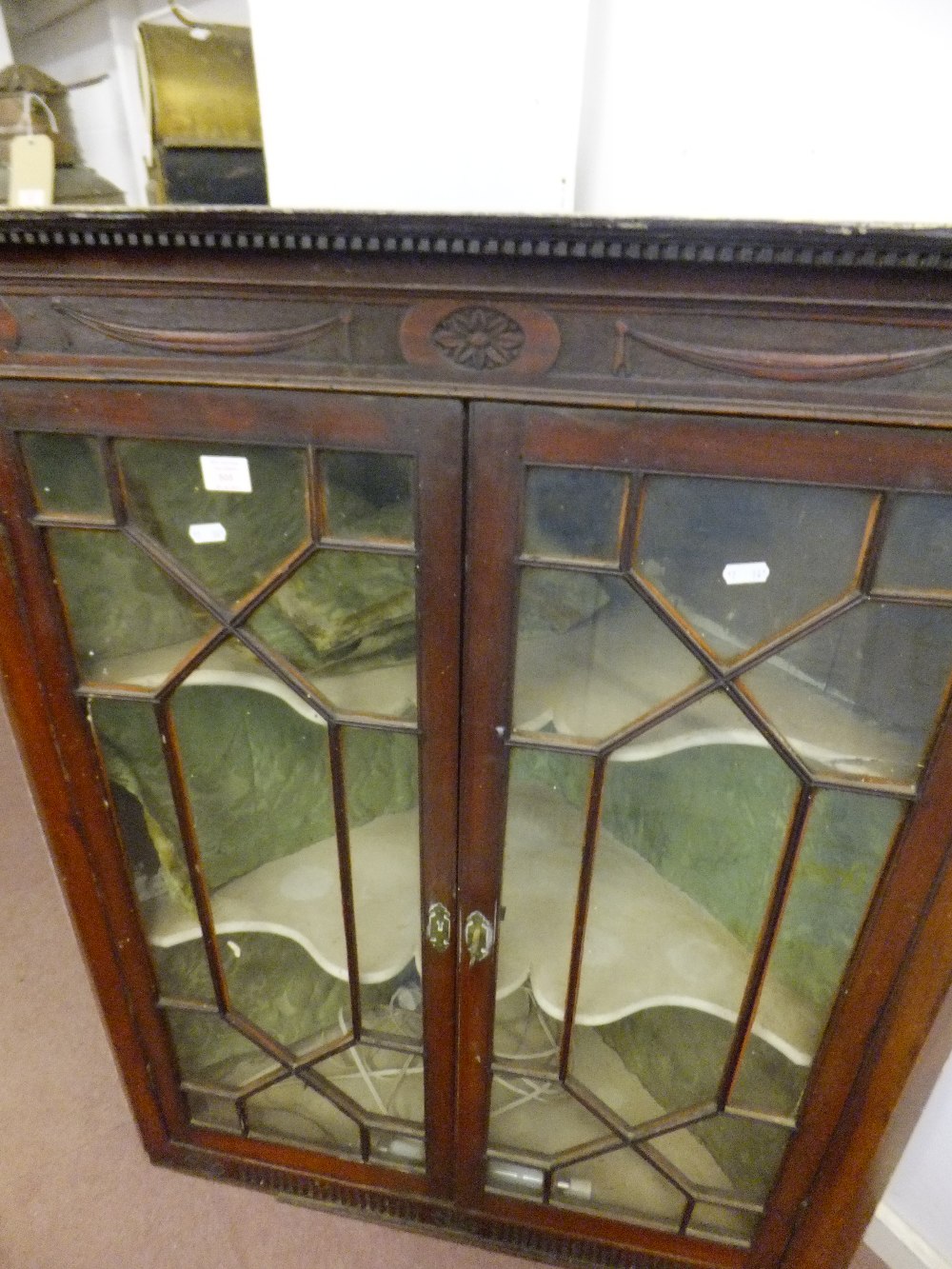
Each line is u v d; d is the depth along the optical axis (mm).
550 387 558
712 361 534
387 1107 1034
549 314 537
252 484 640
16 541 693
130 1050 1033
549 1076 920
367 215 497
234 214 512
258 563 669
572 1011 859
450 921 826
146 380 604
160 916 945
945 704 617
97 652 764
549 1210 1024
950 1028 765
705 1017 876
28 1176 1218
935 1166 1041
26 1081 1356
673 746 681
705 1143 987
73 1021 1463
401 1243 1145
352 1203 1136
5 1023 1459
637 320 531
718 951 835
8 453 654
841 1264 942
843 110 722
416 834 835
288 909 914
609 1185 1036
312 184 825
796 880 738
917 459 536
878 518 561
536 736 699
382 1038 951
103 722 800
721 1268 1007
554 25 708
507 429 575
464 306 543
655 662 660
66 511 685
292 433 606
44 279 582
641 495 583
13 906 1716
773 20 706
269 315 571
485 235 498
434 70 747
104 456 643
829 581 597
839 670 631
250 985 982
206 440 623
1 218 539
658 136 775
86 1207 1180
